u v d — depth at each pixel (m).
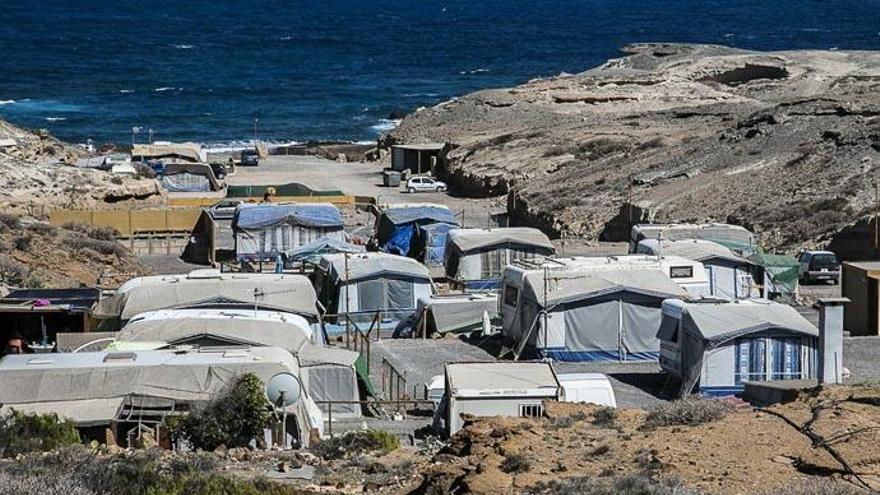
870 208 149.38
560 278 96.44
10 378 63.00
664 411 50.47
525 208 185.25
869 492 38.09
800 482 39.81
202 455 53.53
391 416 76.25
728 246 124.56
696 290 104.81
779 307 85.50
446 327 105.38
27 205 170.25
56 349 83.25
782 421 46.50
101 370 64.00
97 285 120.81
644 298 95.25
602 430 49.50
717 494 39.22
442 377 79.69
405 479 48.28
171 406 61.97
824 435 43.97
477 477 42.56
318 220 147.38
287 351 73.00
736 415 48.88
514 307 98.75
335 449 56.59
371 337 106.12
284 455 54.91
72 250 133.25
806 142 182.62
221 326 79.38
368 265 113.69
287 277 100.31
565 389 70.31
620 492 39.28
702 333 81.81
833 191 159.00
